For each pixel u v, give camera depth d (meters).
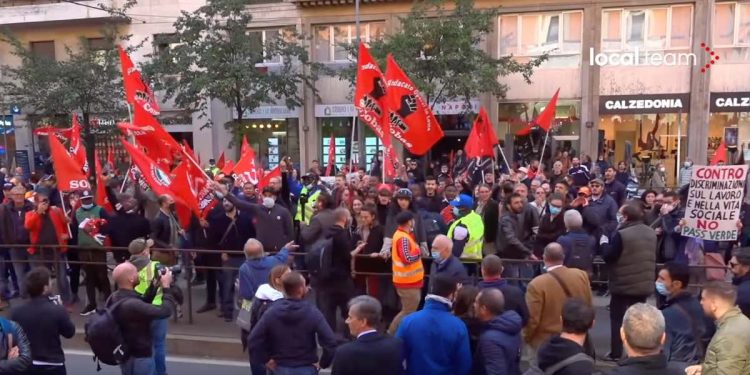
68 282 9.24
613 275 6.32
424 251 7.41
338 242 7.01
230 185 10.44
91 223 8.50
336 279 7.06
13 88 20.80
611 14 21.73
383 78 9.75
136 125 8.60
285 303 4.55
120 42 25.48
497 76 20.16
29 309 4.83
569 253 6.54
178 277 8.84
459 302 4.68
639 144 22.00
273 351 4.52
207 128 25.83
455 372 4.11
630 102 21.72
